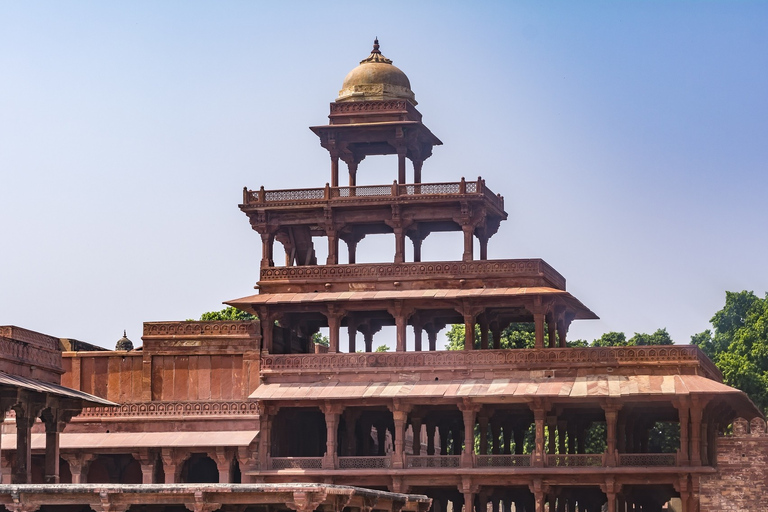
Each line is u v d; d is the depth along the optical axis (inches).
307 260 3346.5
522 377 2972.4
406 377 3043.8
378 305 3120.1
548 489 2901.1
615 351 2938.0
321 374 3088.1
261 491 1828.2
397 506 2110.0
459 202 3147.1
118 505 1850.4
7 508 1856.5
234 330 3161.9
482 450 3075.8
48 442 2438.5
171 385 3166.8
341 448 3432.6
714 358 4886.8
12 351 2337.6
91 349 3457.2
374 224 3292.3
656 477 2819.9
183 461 3093.0
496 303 3070.9
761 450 2773.1
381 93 3319.4
